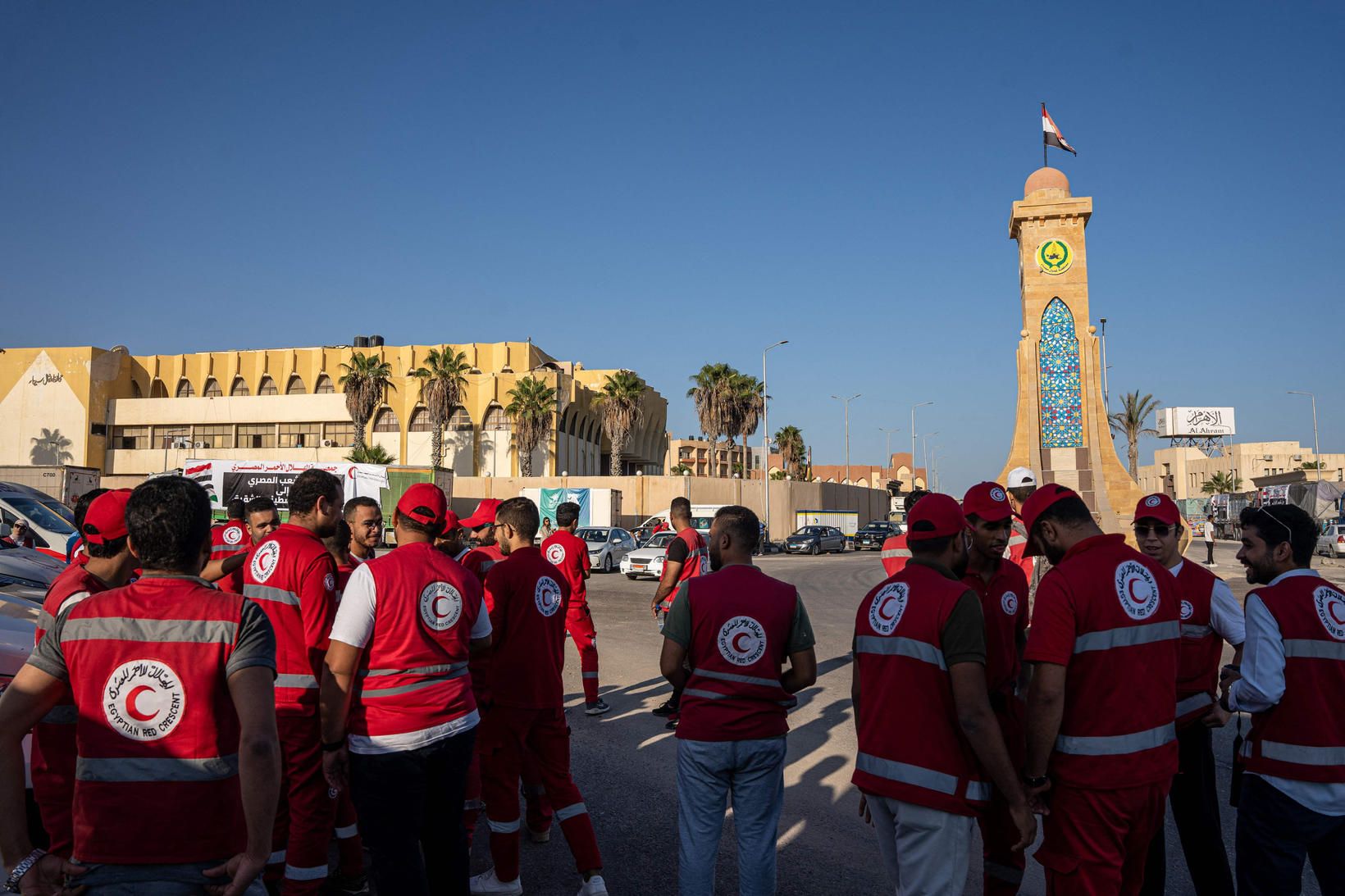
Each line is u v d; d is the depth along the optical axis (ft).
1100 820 9.17
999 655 11.86
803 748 22.43
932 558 10.14
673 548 25.86
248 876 6.98
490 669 13.83
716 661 11.23
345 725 10.86
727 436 193.06
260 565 12.92
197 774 7.11
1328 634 10.16
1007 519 11.97
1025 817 9.09
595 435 199.62
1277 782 10.17
